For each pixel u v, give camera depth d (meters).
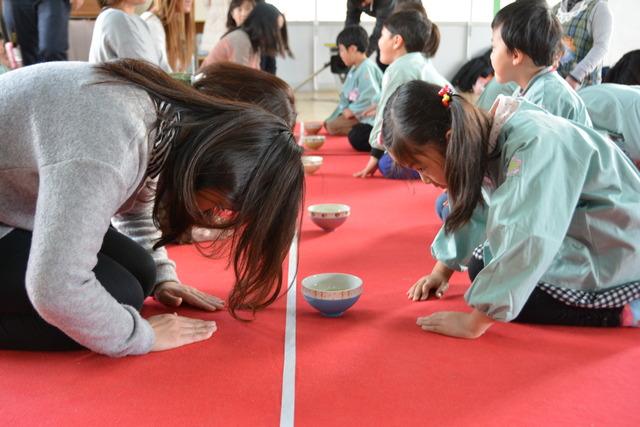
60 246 1.12
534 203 1.39
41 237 1.13
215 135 1.14
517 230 1.38
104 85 1.16
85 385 1.26
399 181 3.34
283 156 1.17
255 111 1.19
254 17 3.75
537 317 1.57
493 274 1.41
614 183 1.51
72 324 1.20
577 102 2.16
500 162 1.52
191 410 1.17
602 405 1.19
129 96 1.17
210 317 1.62
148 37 2.96
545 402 1.20
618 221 1.52
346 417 1.15
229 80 1.53
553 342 1.46
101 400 1.21
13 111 1.17
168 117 1.18
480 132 1.44
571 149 1.46
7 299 1.35
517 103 1.52
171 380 1.28
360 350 1.42
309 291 1.58
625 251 1.52
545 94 2.14
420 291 1.74
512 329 1.54
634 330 1.54
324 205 2.45
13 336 1.40
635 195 1.53
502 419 1.14
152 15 3.34
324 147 4.51
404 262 2.04
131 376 1.30
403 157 1.48
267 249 1.23
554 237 1.38
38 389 1.25
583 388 1.25
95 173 1.11
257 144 1.15
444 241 1.77
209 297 1.70
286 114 1.56
